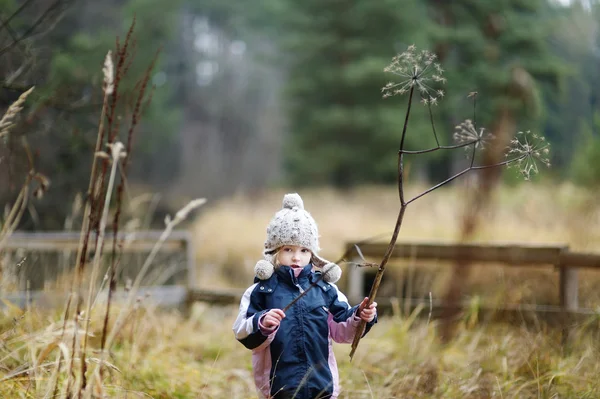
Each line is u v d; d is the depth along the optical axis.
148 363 4.46
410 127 27.16
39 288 5.55
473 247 5.64
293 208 3.31
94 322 4.64
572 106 29.92
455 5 25.92
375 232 13.73
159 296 6.37
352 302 6.12
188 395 4.20
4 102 5.68
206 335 5.86
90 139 7.50
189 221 21.08
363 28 28.38
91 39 11.35
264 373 3.15
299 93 30.19
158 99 21.89
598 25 32.12
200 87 51.38
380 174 28.84
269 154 49.19
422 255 5.90
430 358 4.60
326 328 3.18
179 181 43.81
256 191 27.47
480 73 23.58
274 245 3.27
